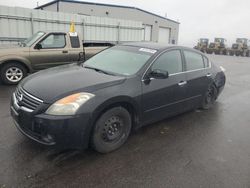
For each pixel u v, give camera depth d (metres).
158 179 2.93
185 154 3.55
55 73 3.82
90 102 3.10
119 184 2.81
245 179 3.01
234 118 5.17
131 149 3.62
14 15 11.91
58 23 13.59
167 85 4.14
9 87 6.99
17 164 3.05
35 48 7.47
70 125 2.97
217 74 5.59
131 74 3.80
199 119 4.99
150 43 4.79
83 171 3.00
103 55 4.66
